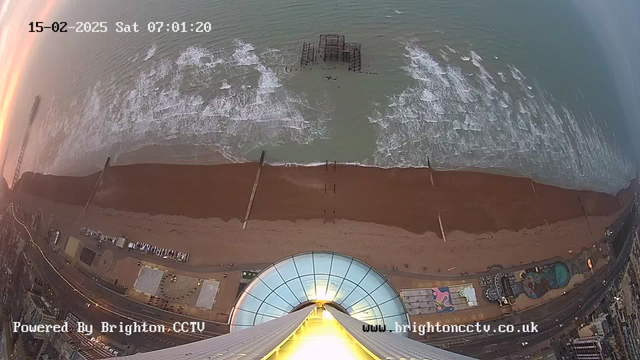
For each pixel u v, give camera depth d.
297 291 39.69
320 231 66.50
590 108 84.38
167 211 68.88
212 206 69.25
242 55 92.25
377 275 40.94
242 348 22.53
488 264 64.38
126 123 80.50
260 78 87.31
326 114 81.44
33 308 61.25
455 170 74.44
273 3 105.25
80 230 67.88
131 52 92.50
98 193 71.75
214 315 59.78
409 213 68.69
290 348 22.81
